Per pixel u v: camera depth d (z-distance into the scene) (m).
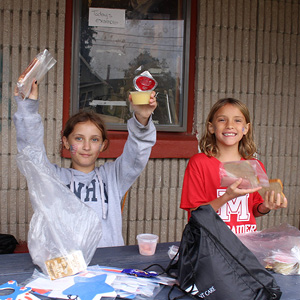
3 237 2.87
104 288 1.33
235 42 3.44
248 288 1.29
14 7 3.05
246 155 2.26
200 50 3.35
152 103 1.65
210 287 1.29
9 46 3.08
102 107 3.28
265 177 1.72
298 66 3.65
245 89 3.51
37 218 1.50
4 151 3.11
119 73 3.29
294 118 3.69
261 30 3.49
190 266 1.34
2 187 3.12
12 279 1.43
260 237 1.76
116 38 3.26
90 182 2.02
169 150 3.29
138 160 1.92
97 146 2.03
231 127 2.10
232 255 1.32
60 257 1.46
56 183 1.55
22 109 1.72
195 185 2.10
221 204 1.79
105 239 1.94
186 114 3.40
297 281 1.50
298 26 3.61
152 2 3.29
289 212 3.71
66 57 3.16
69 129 2.04
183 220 3.44
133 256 1.71
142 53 3.32
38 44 3.12
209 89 3.41
